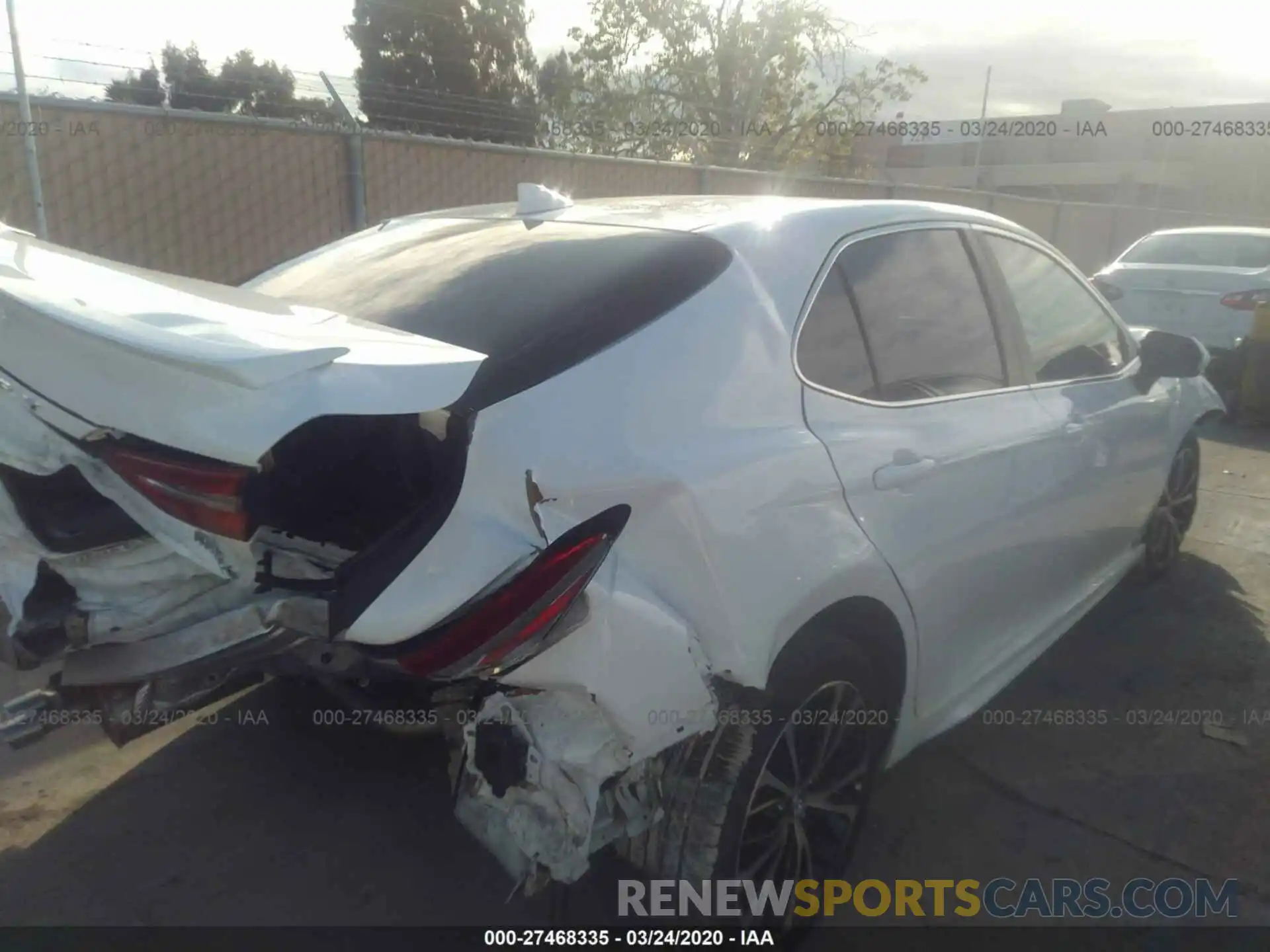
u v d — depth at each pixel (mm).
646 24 20219
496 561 1966
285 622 1957
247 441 1722
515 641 1922
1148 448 4277
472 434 2035
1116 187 28859
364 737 3602
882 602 2668
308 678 2566
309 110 8891
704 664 2207
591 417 2170
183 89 7668
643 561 2131
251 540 1895
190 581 2121
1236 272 9781
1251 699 4016
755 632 2273
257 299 2465
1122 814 3289
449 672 1919
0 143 6316
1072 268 3979
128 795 3279
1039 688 4098
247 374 1712
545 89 21031
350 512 2271
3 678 3744
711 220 2797
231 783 3355
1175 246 10656
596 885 2686
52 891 2840
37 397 1962
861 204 3125
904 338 2979
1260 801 3369
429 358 1966
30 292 2055
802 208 2979
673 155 18328
